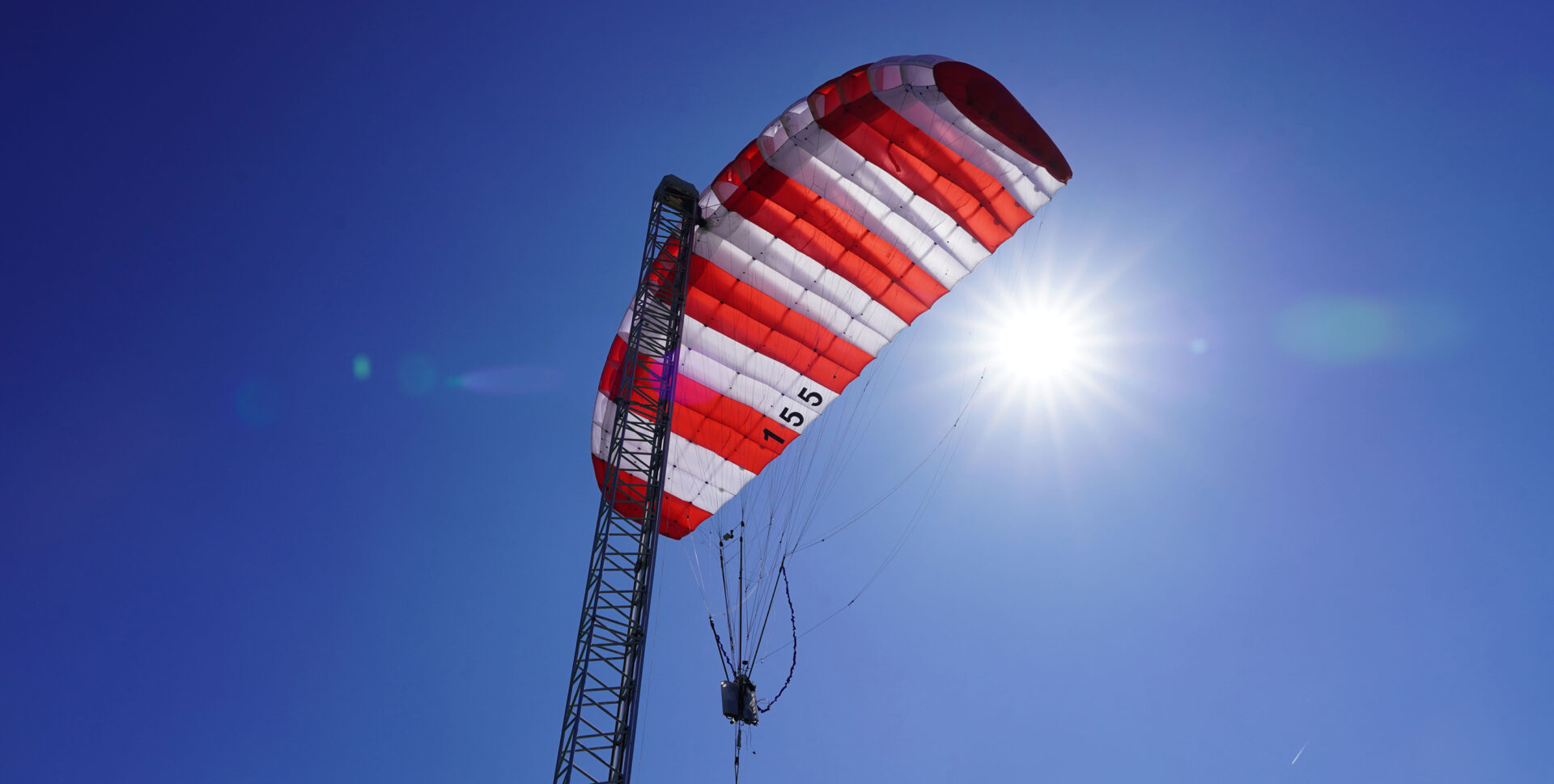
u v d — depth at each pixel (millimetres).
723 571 22438
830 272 23328
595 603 18719
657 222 22656
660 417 21062
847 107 20562
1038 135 19922
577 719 17500
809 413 25234
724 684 20875
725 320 23797
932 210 22172
